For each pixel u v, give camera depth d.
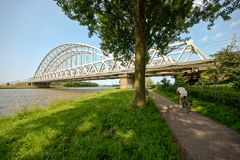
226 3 9.58
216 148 4.45
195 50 45.38
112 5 10.89
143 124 6.39
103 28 12.98
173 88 27.02
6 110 17.11
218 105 9.98
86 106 12.45
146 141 4.66
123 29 12.93
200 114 9.06
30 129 6.59
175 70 45.00
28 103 23.03
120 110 9.79
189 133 5.72
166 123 6.95
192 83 34.03
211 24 10.86
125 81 55.38
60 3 10.53
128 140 4.78
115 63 61.66
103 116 8.16
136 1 10.41
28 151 4.42
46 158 3.96
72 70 92.50
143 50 10.13
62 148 4.45
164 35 13.16
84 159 3.75
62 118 8.37
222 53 19.09
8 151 4.56
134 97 10.19
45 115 9.79
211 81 20.83
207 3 10.30
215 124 6.87
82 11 10.46
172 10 11.05
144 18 10.38
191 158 3.91
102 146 4.33
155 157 3.81
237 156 3.99
